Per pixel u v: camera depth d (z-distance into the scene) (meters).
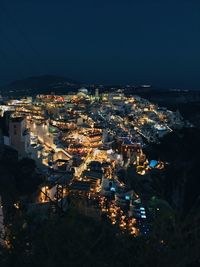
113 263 7.61
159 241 7.74
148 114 111.38
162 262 7.54
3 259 7.84
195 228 7.66
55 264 7.42
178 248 7.57
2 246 8.34
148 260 7.60
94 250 7.71
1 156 38.91
